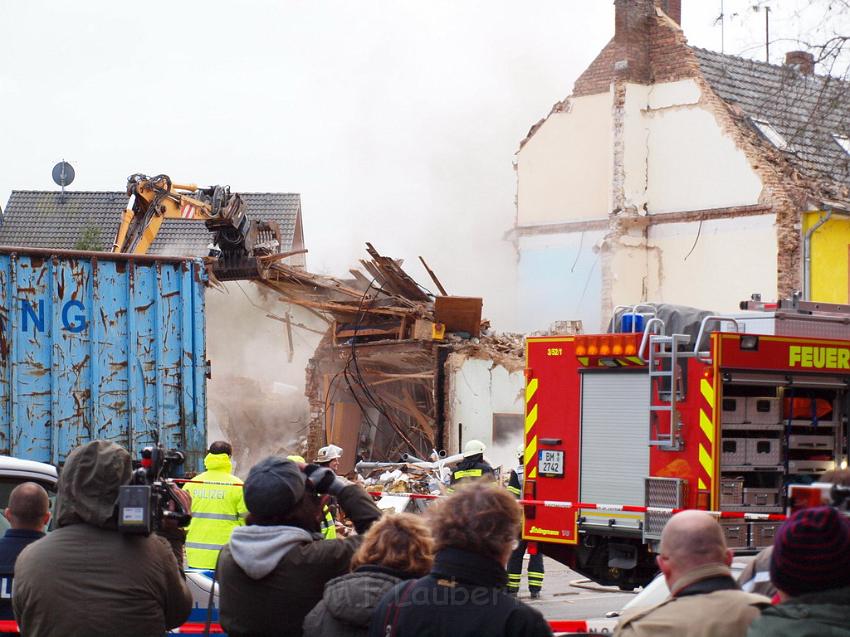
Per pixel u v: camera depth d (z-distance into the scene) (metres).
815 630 3.18
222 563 4.61
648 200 31.89
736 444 9.78
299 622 4.50
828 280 28.73
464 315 24.58
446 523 3.79
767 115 30.72
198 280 14.69
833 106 14.59
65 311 13.73
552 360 10.98
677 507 9.71
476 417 24.11
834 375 10.38
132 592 4.50
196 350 14.67
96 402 13.88
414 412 24.84
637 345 10.20
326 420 24.86
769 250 28.80
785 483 10.09
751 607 3.53
